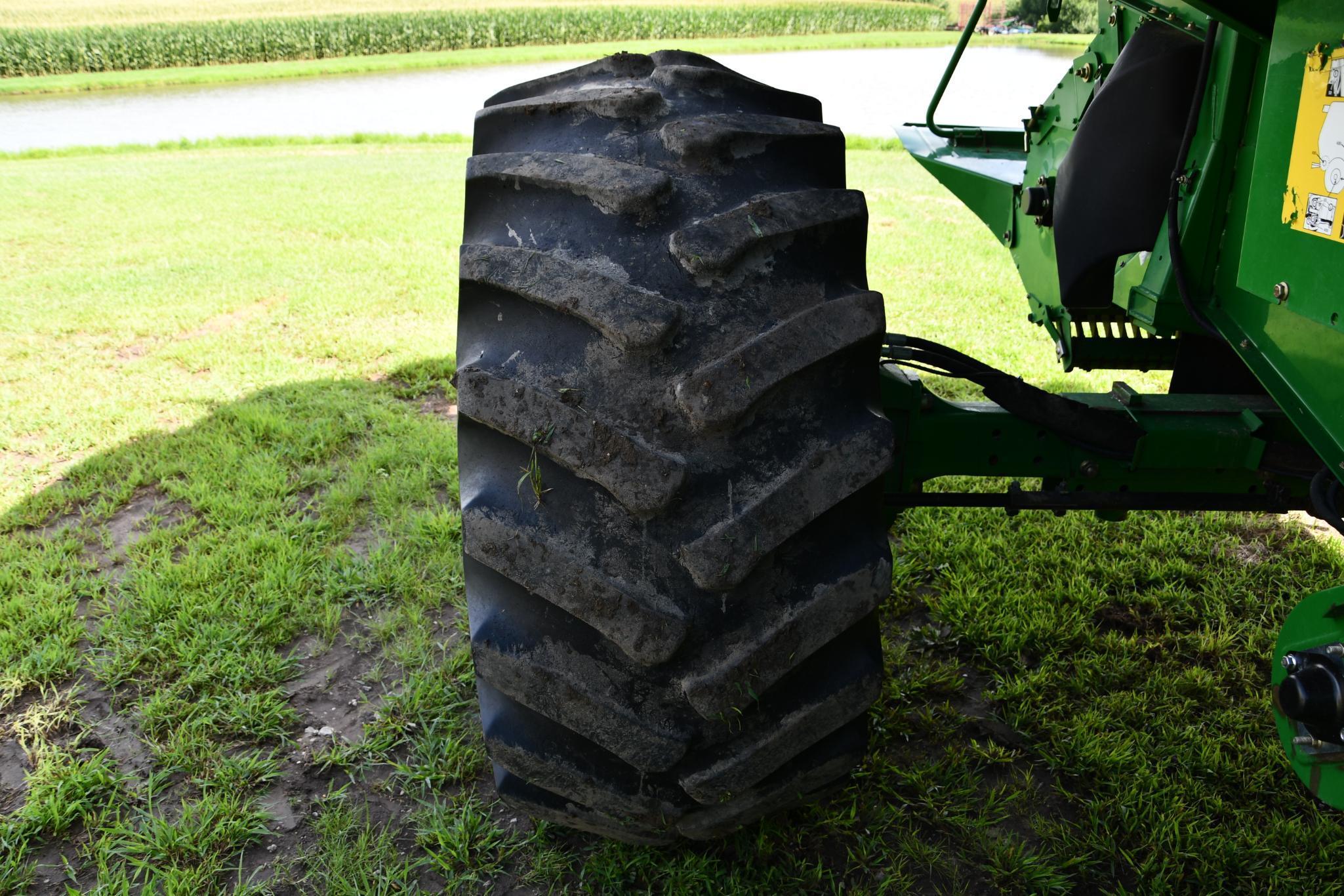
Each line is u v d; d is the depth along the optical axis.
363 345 5.30
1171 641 2.85
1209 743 2.42
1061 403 2.16
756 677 1.59
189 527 3.40
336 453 4.05
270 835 2.21
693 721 1.65
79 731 2.52
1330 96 1.42
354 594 3.09
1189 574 3.15
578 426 1.53
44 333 5.60
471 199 1.79
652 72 1.86
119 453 3.98
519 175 1.69
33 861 2.14
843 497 1.58
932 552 3.27
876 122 16.53
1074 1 9.70
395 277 6.80
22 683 2.64
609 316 1.52
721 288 1.57
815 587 1.60
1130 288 2.21
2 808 2.27
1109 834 2.17
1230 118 1.77
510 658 1.63
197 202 9.98
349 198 10.18
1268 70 1.58
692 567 1.53
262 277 6.81
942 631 2.88
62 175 12.09
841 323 1.60
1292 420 1.66
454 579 3.14
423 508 3.60
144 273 6.93
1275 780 2.33
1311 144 1.47
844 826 2.20
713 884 2.05
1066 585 3.11
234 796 2.29
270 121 20.23
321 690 2.67
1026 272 3.00
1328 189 1.44
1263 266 1.63
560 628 1.63
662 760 1.65
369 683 2.70
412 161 13.11
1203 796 2.27
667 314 1.52
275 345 5.34
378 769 2.41
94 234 8.41
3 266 7.21
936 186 10.60
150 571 3.13
